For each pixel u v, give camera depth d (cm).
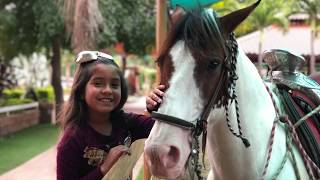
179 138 187
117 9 1528
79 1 789
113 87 253
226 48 206
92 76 247
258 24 1867
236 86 230
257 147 239
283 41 1948
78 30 796
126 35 1622
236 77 215
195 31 194
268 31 1986
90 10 795
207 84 194
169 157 186
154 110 196
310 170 244
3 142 1155
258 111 244
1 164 865
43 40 1509
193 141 193
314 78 331
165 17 435
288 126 252
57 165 243
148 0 1636
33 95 1734
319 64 1998
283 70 277
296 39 1977
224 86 205
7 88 1670
